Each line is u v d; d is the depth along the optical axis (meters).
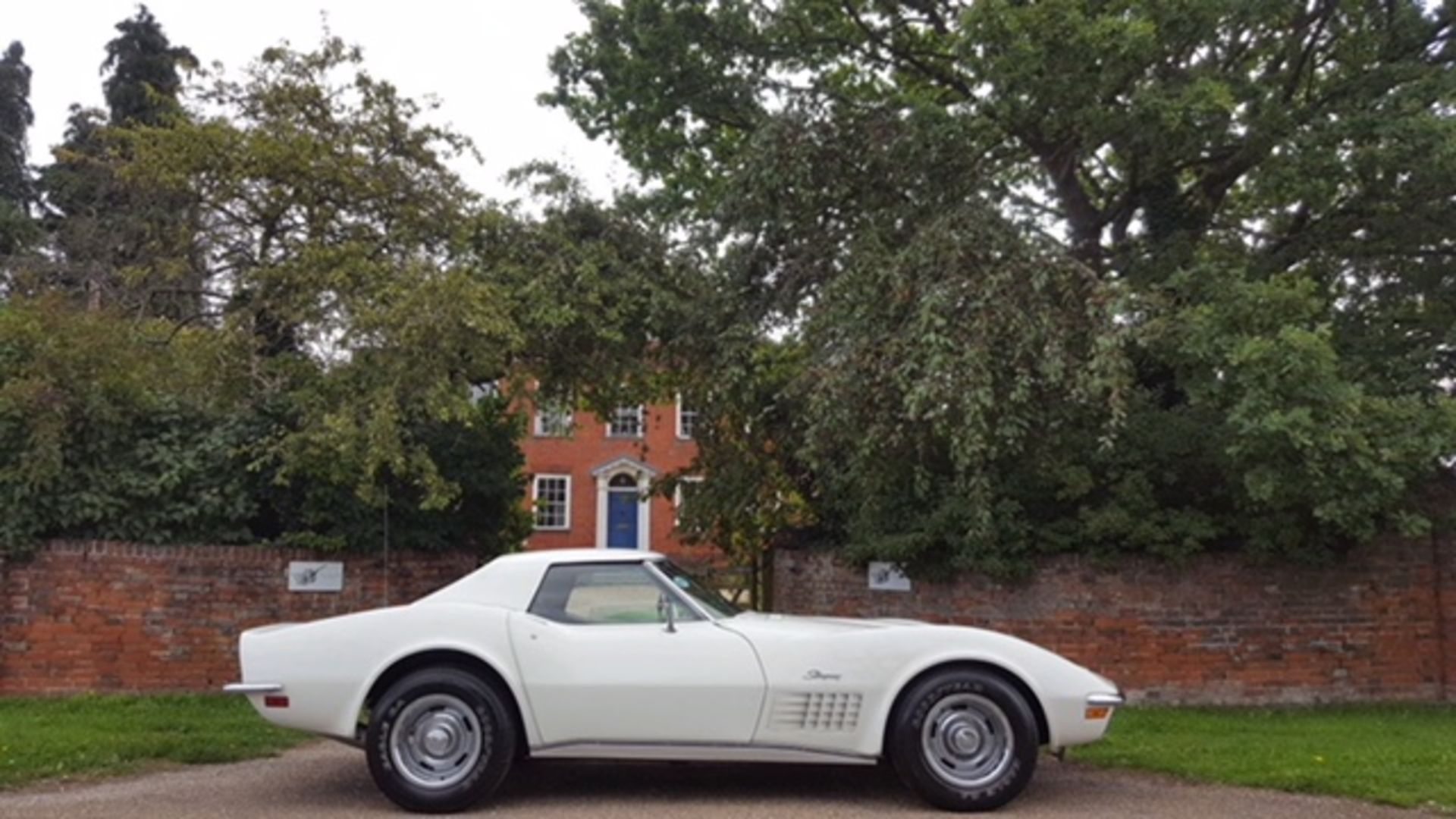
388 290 10.90
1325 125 12.32
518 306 11.66
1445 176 11.84
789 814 6.90
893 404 9.89
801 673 7.03
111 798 7.36
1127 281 11.32
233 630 11.88
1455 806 7.16
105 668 11.48
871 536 12.77
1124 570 12.22
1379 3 13.62
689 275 12.30
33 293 17.84
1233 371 10.27
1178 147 12.16
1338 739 9.62
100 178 25.31
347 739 7.19
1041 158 13.18
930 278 9.98
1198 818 6.89
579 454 35.94
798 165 11.33
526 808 7.08
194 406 12.38
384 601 12.48
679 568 7.75
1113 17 11.45
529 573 7.34
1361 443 9.85
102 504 11.53
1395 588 12.34
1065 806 7.19
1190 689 12.05
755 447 12.76
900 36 15.34
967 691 7.04
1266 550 11.91
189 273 14.16
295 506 12.40
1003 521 12.23
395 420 10.74
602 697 7.00
